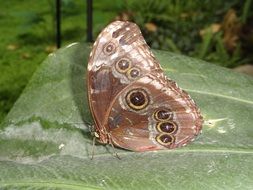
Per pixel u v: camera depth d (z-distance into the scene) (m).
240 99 0.29
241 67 0.98
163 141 0.26
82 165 0.23
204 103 0.29
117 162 0.24
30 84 0.31
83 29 1.15
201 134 0.27
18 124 0.29
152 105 0.27
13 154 0.28
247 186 0.21
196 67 0.31
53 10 1.11
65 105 0.30
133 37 0.28
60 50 0.32
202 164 0.23
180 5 1.21
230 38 1.08
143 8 1.16
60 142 0.28
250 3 1.14
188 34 1.10
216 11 1.19
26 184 0.21
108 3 1.29
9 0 1.39
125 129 0.27
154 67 0.28
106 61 0.28
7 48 1.07
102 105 0.27
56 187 0.21
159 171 0.22
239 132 0.27
